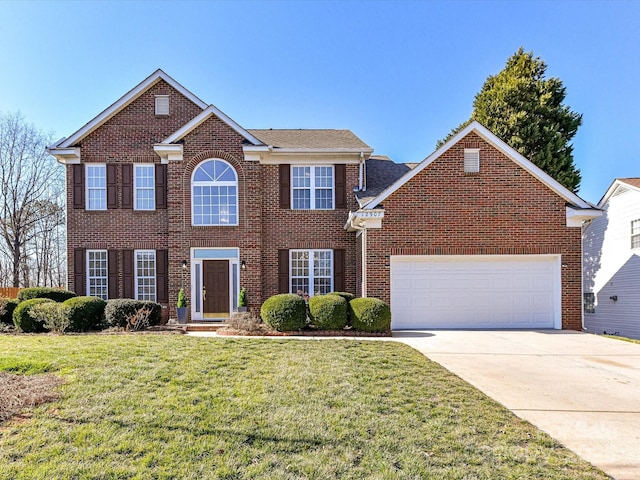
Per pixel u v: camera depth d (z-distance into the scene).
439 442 4.32
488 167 13.26
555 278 13.30
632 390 6.38
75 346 8.66
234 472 3.64
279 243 15.48
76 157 15.59
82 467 3.66
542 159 21.91
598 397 6.01
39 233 30.69
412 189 13.16
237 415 4.93
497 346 10.03
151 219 15.56
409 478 3.59
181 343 9.27
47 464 3.71
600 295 20.56
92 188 15.71
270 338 10.68
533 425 4.88
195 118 14.70
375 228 13.12
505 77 23.92
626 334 18.62
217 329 13.05
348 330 11.77
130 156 15.71
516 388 6.42
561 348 9.83
